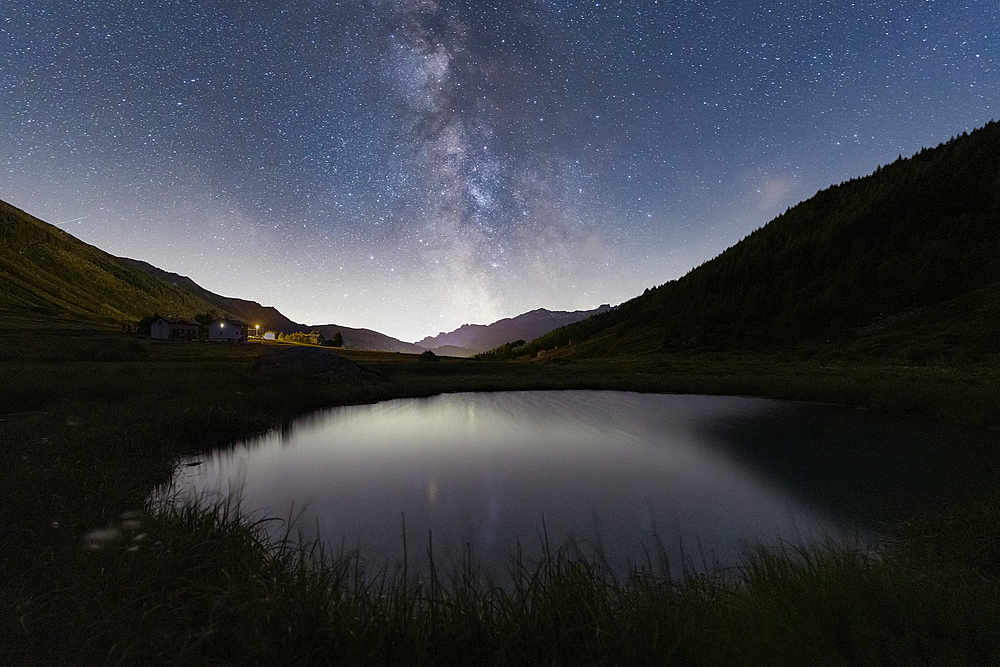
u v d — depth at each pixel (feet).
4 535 10.88
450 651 7.34
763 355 197.98
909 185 328.90
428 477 23.59
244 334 348.79
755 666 6.68
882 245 289.74
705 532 16.43
